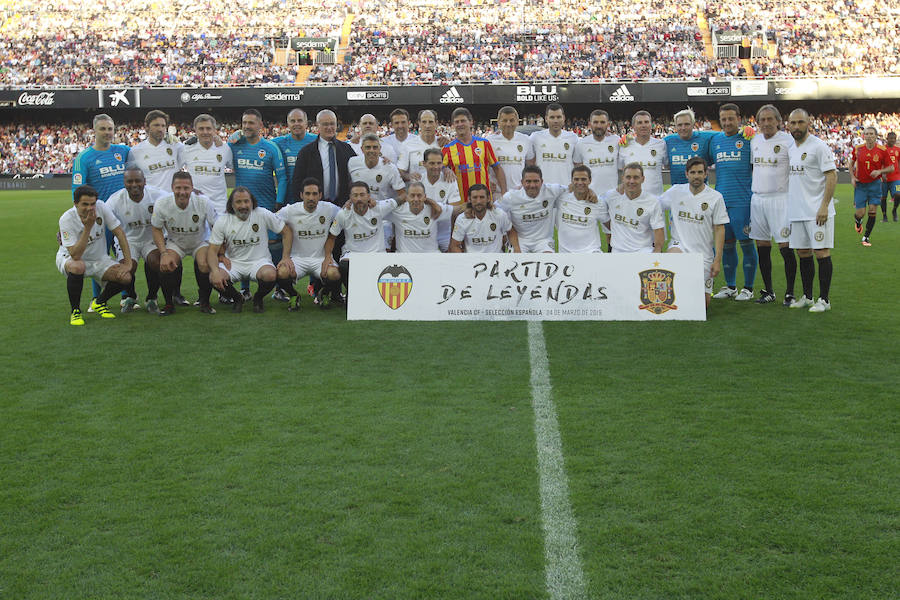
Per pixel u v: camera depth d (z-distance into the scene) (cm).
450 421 409
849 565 267
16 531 297
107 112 3734
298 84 3447
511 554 276
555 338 600
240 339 610
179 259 728
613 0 3841
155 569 270
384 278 680
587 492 322
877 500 312
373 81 3566
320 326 657
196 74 3594
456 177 784
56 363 540
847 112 3619
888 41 3541
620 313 664
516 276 670
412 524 298
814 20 3631
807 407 425
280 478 340
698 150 801
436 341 595
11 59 3641
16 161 3553
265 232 720
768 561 270
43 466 357
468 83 3406
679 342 582
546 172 827
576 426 398
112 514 310
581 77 3491
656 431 390
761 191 745
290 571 267
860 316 672
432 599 250
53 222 1756
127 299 736
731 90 3356
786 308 720
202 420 417
